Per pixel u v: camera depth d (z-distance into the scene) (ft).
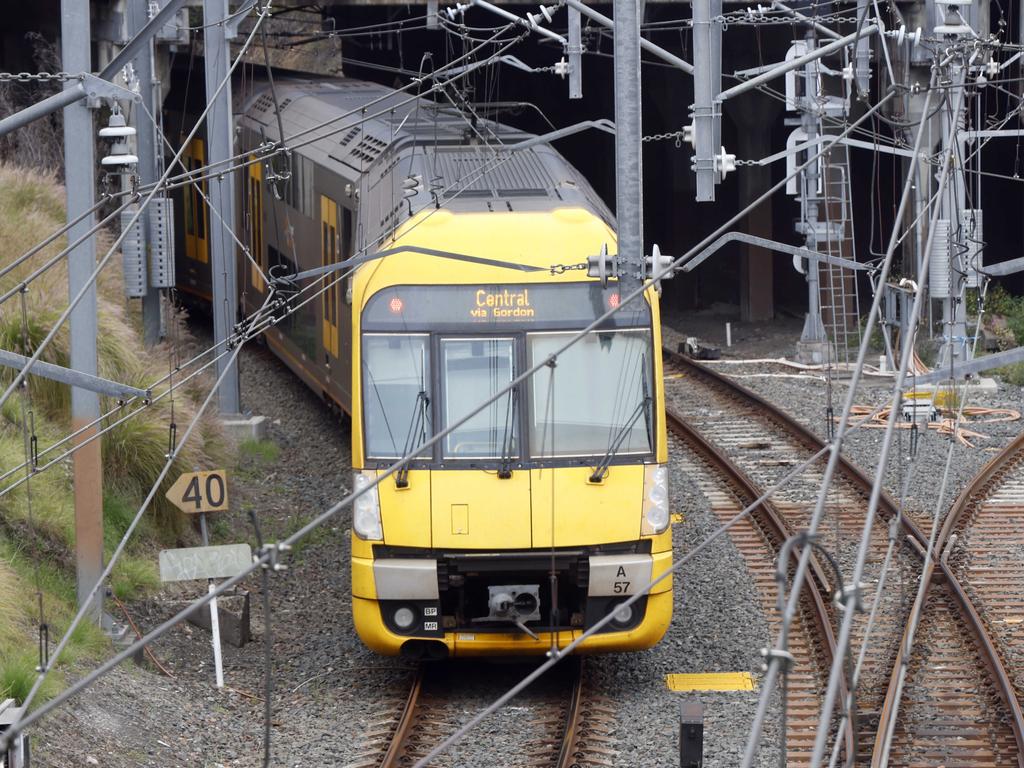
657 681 104.37
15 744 66.18
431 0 214.69
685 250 325.21
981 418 196.95
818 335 238.48
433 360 102.94
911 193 239.09
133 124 199.93
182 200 242.37
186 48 254.27
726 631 114.32
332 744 92.63
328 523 147.54
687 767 82.89
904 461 170.40
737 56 285.02
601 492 100.32
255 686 105.09
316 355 168.66
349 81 219.41
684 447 179.01
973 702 98.48
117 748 85.61
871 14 229.04
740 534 141.59
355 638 114.83
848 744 83.71
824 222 239.71
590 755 89.92
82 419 105.91
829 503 152.66
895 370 198.49
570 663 108.78
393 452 101.45
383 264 106.01
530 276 104.47
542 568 99.14
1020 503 153.58
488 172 122.83
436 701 101.14
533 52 336.70
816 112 217.15
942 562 128.16
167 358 158.71
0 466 116.26
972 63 161.68
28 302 135.85
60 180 218.59
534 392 102.17
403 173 126.00
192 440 141.59
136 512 129.08
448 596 101.24
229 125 166.50
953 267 185.98
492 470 100.37
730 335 272.10
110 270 178.60
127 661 101.35
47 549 113.60
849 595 49.83
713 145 113.19
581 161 358.64
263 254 199.52
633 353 103.55
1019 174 304.91
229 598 115.96
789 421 187.52
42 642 94.12
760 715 45.65
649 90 316.81
